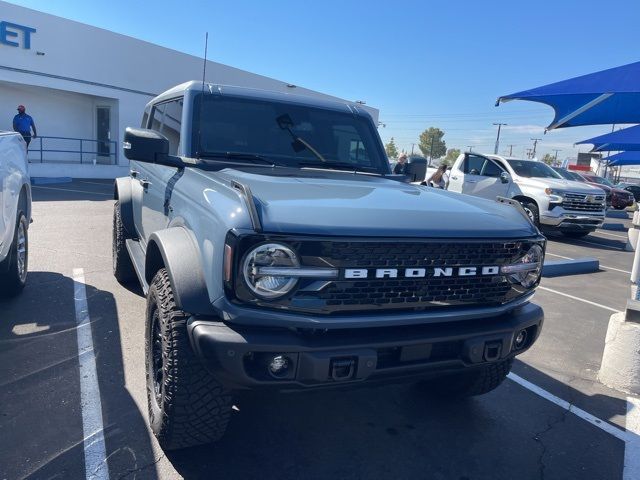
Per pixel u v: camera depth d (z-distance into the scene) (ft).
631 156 93.09
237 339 7.47
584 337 18.10
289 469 9.44
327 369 7.65
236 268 7.39
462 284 8.77
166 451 9.57
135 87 69.67
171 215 10.78
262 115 12.96
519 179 42.37
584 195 40.70
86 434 9.93
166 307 8.73
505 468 10.00
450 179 46.34
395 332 8.26
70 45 62.08
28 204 17.98
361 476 9.42
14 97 62.28
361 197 9.25
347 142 13.80
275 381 7.66
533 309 9.84
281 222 7.54
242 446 10.01
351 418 11.39
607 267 32.42
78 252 24.23
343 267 7.73
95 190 50.44
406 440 10.69
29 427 10.03
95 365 12.73
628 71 17.34
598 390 13.76
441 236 8.36
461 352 8.84
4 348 13.42
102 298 17.58
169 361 8.46
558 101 21.36
